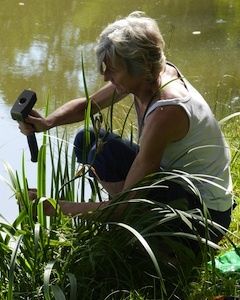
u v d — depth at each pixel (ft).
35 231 8.84
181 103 9.21
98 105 10.94
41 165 9.73
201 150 9.59
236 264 9.82
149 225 9.39
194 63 22.56
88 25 25.26
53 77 20.35
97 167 10.11
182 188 9.56
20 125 10.47
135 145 10.45
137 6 28.19
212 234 9.98
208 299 9.12
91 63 21.39
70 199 10.34
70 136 15.43
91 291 9.13
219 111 17.85
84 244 9.32
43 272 9.18
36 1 27.68
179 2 29.07
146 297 9.24
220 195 9.86
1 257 9.17
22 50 22.53
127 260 9.56
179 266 9.40
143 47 8.97
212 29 26.02
